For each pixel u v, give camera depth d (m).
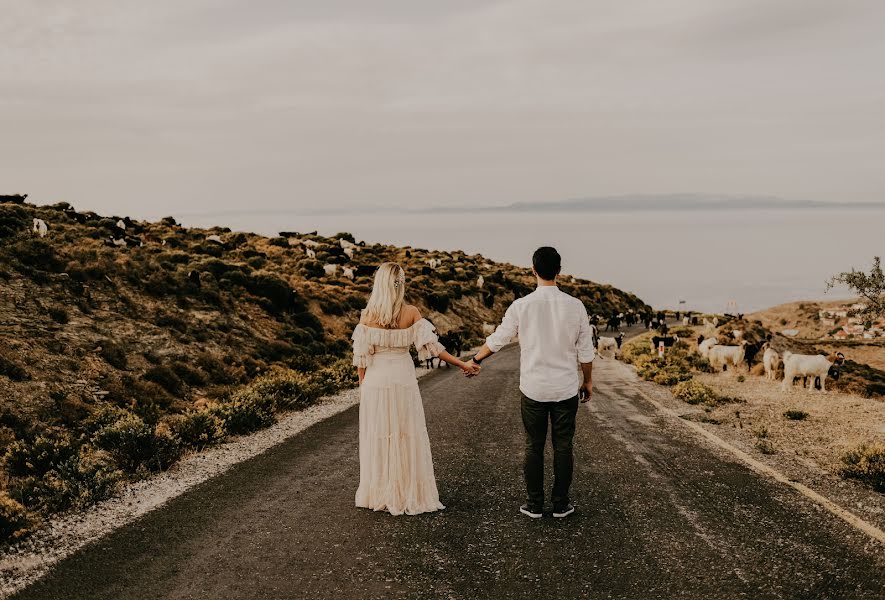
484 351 5.04
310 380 14.55
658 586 3.80
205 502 5.84
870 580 3.82
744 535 4.62
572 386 4.84
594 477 6.27
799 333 110.00
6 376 10.56
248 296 24.09
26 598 3.88
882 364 45.25
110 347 13.67
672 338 29.27
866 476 6.08
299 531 4.93
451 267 61.84
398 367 5.29
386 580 3.97
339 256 50.34
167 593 3.87
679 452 7.35
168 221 52.03
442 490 5.97
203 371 14.90
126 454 7.30
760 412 10.36
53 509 5.71
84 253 19.48
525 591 3.78
